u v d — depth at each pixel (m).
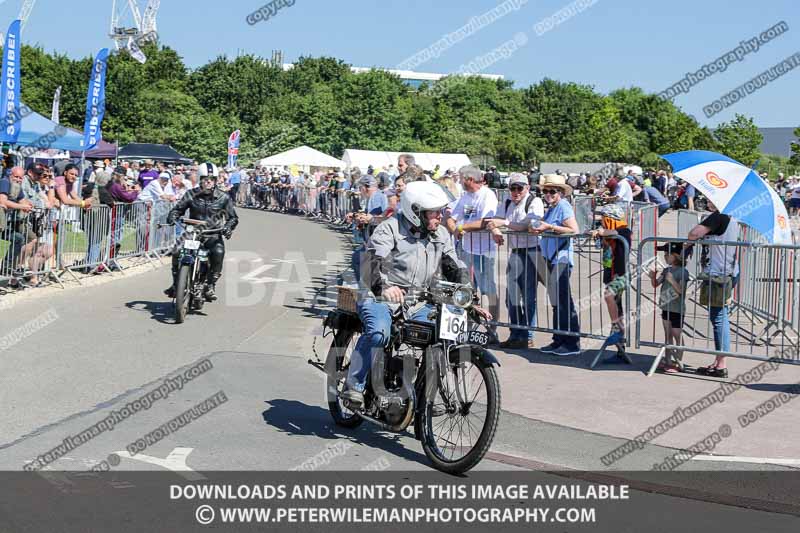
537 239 8.31
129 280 12.81
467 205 8.72
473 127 58.34
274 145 51.97
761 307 9.01
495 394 4.74
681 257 7.41
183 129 51.12
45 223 11.44
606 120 62.19
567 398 6.61
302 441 5.43
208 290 10.02
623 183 17.14
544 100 63.56
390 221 5.32
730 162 7.29
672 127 52.41
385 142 53.03
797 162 44.91
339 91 55.59
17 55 15.15
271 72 59.44
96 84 15.89
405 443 5.50
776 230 7.05
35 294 10.95
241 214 30.67
